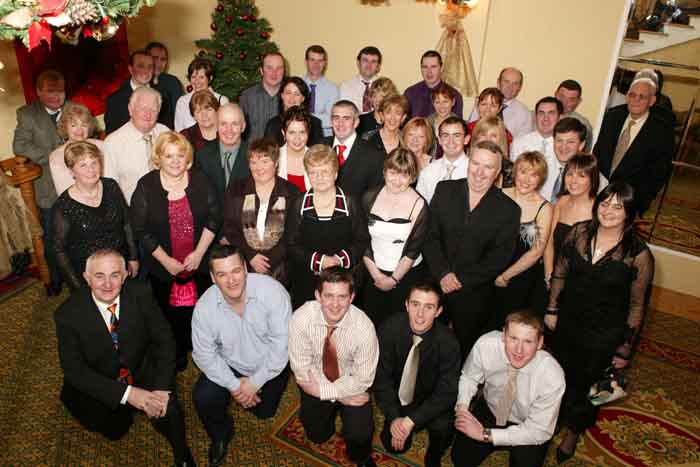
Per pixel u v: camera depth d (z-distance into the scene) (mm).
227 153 3590
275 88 4984
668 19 4551
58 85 4023
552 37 5164
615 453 3049
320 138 4176
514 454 2654
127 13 1622
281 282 3367
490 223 3016
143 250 3389
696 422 3305
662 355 3908
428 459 2865
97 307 2611
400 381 2826
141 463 2842
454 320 3262
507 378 2596
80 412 2754
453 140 3406
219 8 5574
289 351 2777
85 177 3039
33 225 3240
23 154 4008
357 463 2869
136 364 2791
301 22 6316
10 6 1391
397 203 3129
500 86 4859
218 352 2902
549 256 3258
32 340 3654
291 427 3129
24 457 2816
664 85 4648
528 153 3084
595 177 3021
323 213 3084
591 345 2750
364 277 3402
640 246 2617
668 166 4289
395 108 3756
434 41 5734
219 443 2865
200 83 4844
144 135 3604
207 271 3473
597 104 5156
